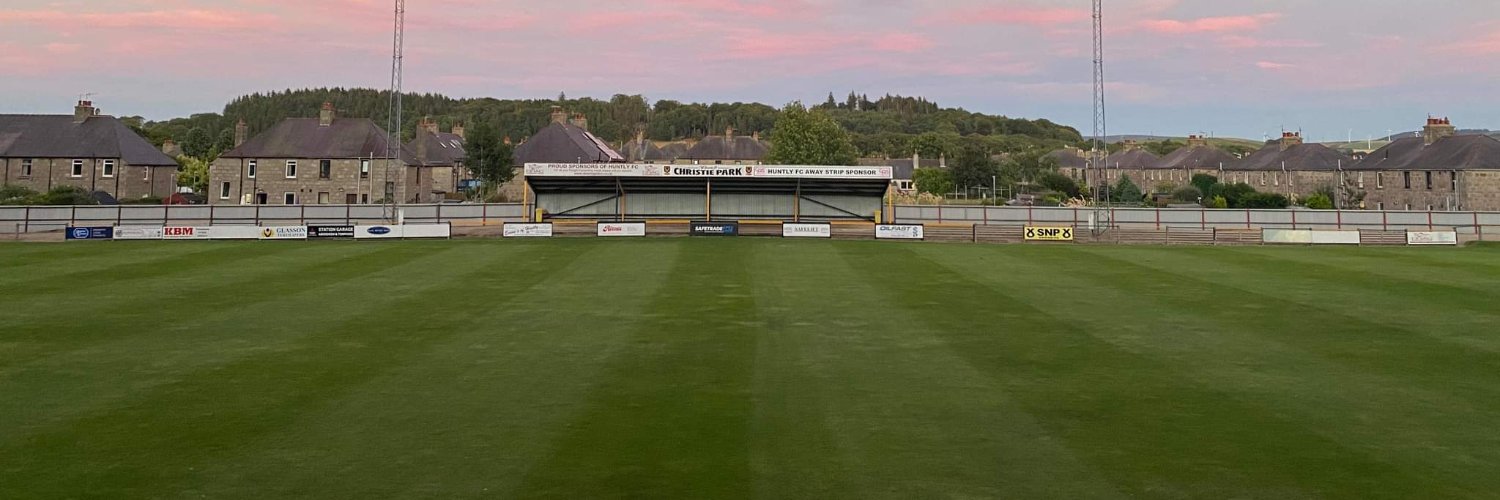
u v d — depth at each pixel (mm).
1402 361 16672
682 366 16047
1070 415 12891
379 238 45188
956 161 117750
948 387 14555
